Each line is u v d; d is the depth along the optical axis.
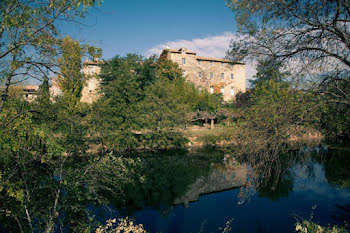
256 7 5.80
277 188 12.51
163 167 18.30
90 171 8.10
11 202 5.84
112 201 11.37
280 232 8.45
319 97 5.61
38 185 6.69
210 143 25.97
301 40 6.45
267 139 5.54
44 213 6.75
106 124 18.48
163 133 23.27
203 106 32.59
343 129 7.52
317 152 14.38
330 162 15.94
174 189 13.63
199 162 19.75
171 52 42.56
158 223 9.41
